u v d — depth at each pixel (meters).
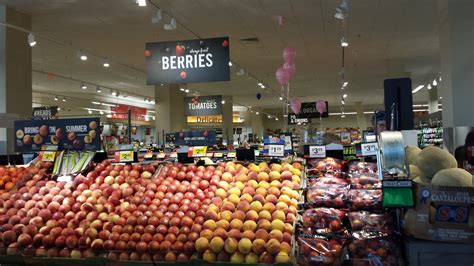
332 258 2.47
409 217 2.35
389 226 2.54
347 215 2.69
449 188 2.27
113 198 3.32
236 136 37.19
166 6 8.88
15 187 3.84
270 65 16.28
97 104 27.59
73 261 3.01
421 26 11.00
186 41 7.35
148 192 3.36
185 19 9.89
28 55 9.16
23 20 9.05
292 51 9.92
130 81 19.48
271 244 2.62
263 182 3.33
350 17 10.01
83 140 4.91
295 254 2.59
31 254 3.07
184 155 6.01
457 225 2.25
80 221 3.15
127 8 8.95
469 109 8.35
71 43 11.94
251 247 2.66
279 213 2.84
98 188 3.49
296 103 14.95
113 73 17.20
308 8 9.25
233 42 12.34
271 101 31.02
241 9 9.23
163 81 7.39
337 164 3.92
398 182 2.35
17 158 5.35
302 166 3.82
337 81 21.06
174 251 2.82
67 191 3.49
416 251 2.29
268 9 9.28
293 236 2.69
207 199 3.22
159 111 19.17
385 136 2.61
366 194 2.81
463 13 8.43
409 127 4.77
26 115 8.98
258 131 37.38
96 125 4.88
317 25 10.67
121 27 10.42
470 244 2.22
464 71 8.40
